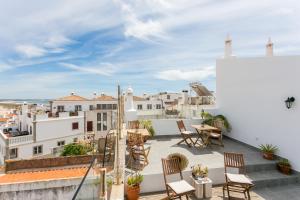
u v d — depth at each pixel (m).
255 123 8.88
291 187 6.27
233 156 5.97
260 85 8.62
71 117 33.84
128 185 5.20
